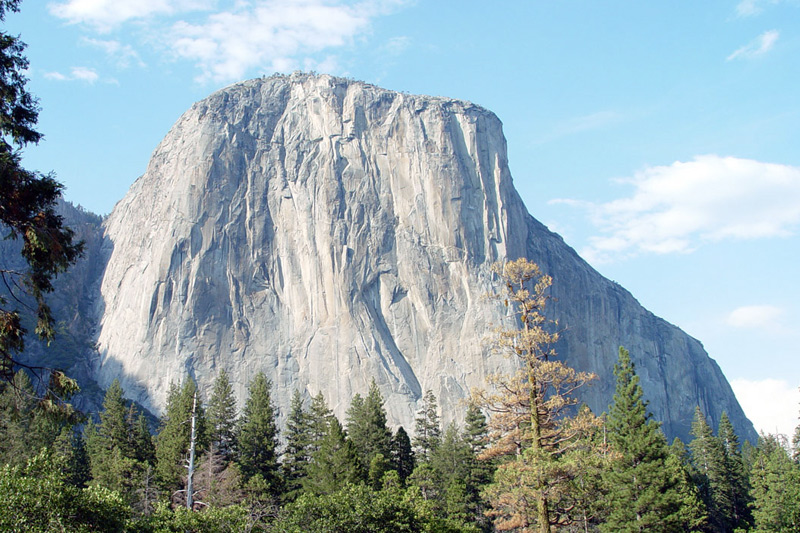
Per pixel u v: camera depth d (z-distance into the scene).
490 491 39.50
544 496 37.16
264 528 44.59
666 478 61.12
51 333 24.38
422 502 51.56
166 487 67.31
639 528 58.97
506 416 38.72
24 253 24.14
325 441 67.94
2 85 23.95
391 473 66.00
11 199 23.59
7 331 23.56
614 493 59.88
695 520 73.06
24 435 63.38
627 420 63.19
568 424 38.34
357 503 45.19
